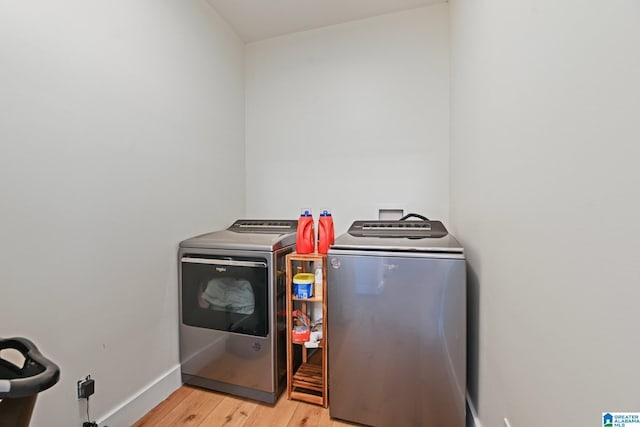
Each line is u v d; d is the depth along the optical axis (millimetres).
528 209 810
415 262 1291
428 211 2082
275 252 1599
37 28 1039
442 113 2039
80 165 1185
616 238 496
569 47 623
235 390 1641
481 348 1233
